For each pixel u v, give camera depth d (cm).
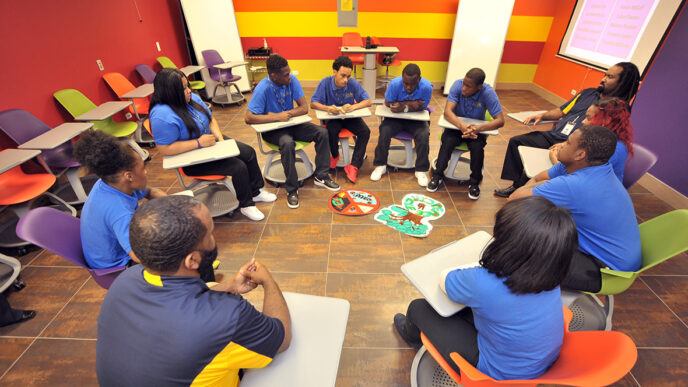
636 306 188
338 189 298
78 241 149
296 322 104
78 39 329
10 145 260
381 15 543
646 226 147
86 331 175
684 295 195
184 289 77
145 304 75
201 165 234
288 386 86
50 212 142
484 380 90
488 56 541
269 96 269
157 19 473
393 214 266
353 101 312
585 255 148
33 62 280
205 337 71
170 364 70
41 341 169
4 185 229
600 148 135
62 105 308
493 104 261
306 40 568
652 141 295
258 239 240
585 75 460
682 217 132
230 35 540
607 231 141
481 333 103
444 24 548
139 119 371
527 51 566
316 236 243
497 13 509
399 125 303
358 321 179
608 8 414
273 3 534
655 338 170
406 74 265
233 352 76
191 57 573
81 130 257
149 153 377
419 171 306
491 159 356
